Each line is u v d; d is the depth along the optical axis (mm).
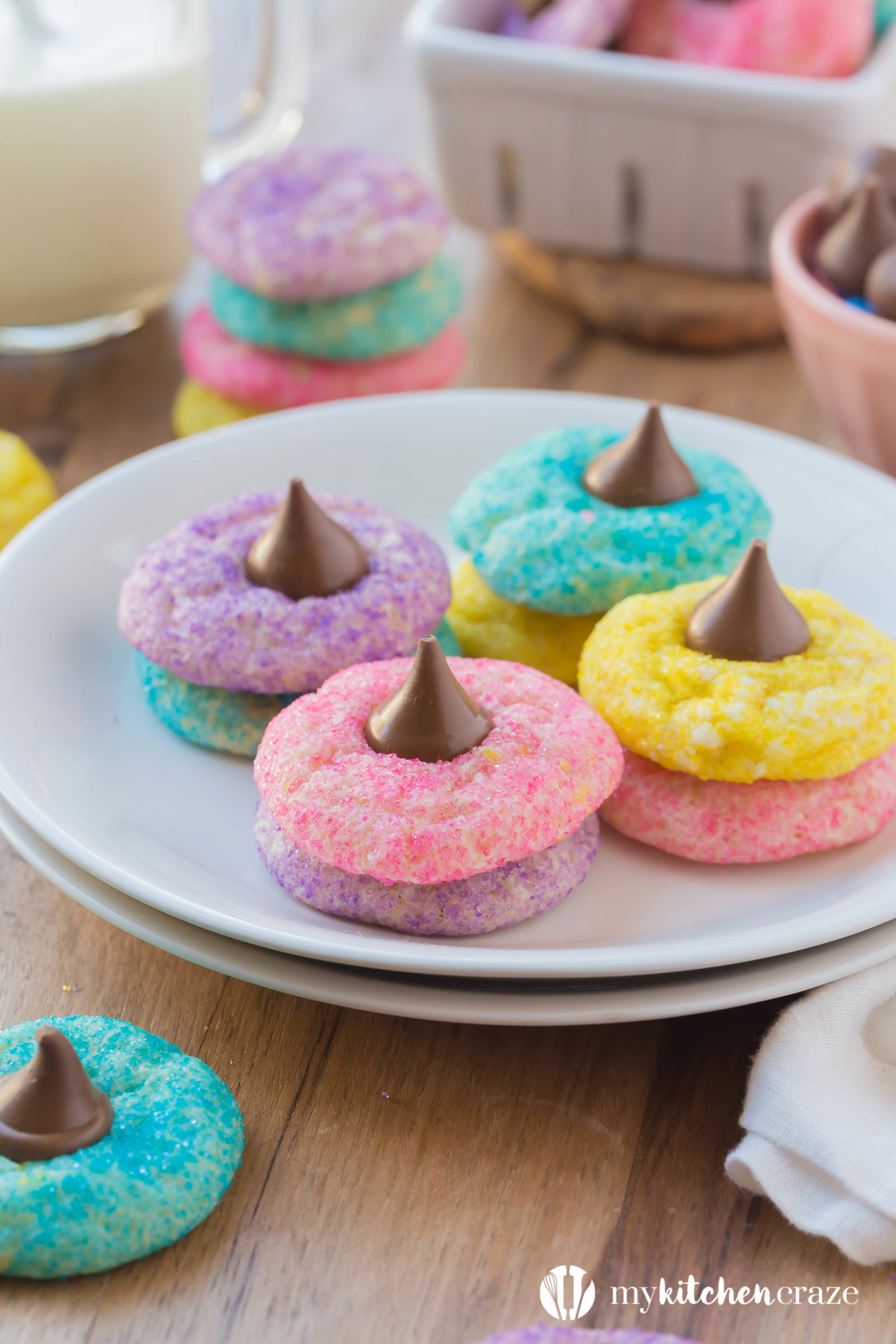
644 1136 452
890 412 565
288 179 611
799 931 445
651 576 502
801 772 469
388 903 458
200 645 491
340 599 498
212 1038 463
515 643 521
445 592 507
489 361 652
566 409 571
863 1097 445
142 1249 429
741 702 471
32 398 638
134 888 448
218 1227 437
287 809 457
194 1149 435
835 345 560
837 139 619
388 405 571
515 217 674
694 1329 429
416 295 604
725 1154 450
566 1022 441
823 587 536
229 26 719
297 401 604
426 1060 461
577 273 667
